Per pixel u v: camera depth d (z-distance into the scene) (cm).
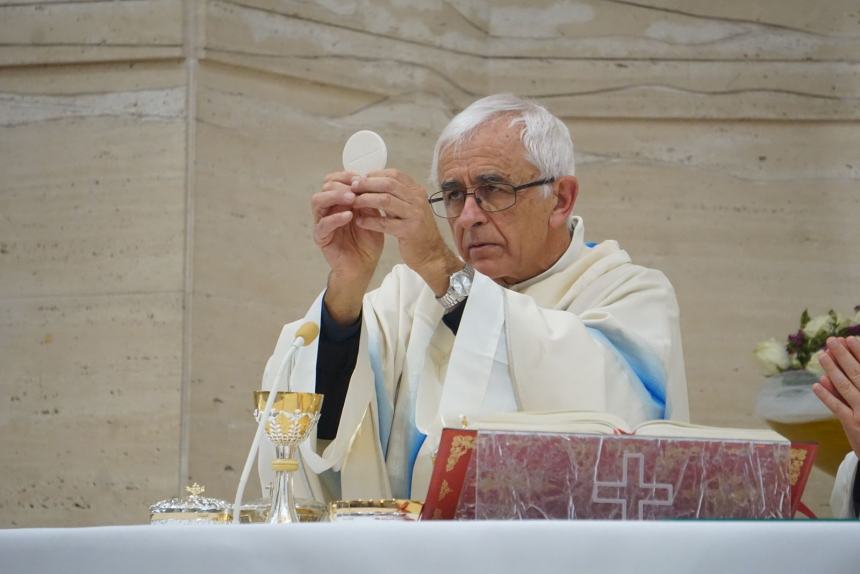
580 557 447
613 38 1470
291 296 1336
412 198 761
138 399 1270
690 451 544
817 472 1355
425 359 826
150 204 1297
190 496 670
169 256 1282
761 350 986
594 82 1463
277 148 1348
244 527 459
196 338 1270
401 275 907
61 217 1320
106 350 1286
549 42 1471
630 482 541
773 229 1452
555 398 792
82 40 1323
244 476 607
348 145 771
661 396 872
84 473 1273
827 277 1445
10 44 1335
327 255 771
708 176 1459
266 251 1325
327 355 791
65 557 471
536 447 538
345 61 1386
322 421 790
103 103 1325
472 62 1460
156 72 1316
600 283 949
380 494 808
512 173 910
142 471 1258
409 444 816
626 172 1455
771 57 1468
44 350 1304
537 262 952
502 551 447
